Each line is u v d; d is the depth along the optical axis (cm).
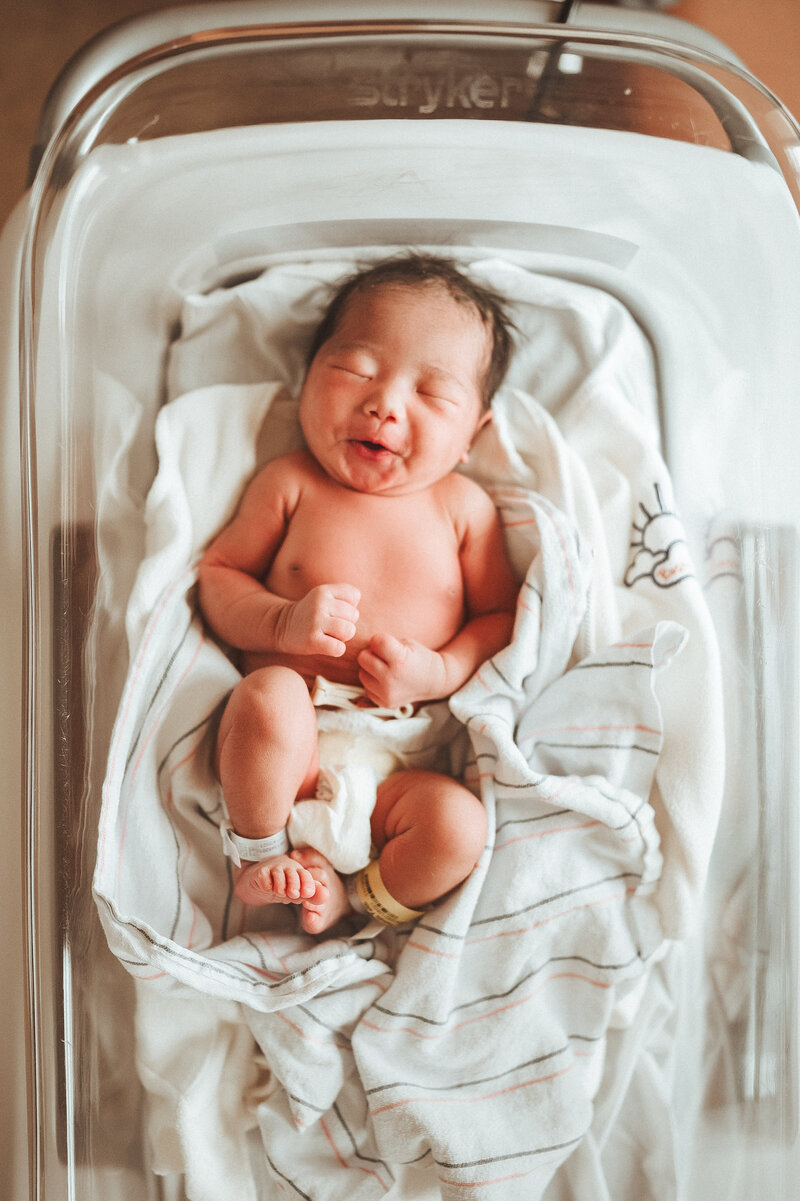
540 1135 84
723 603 101
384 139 98
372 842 92
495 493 106
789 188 99
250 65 96
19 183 145
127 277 101
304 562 99
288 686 87
